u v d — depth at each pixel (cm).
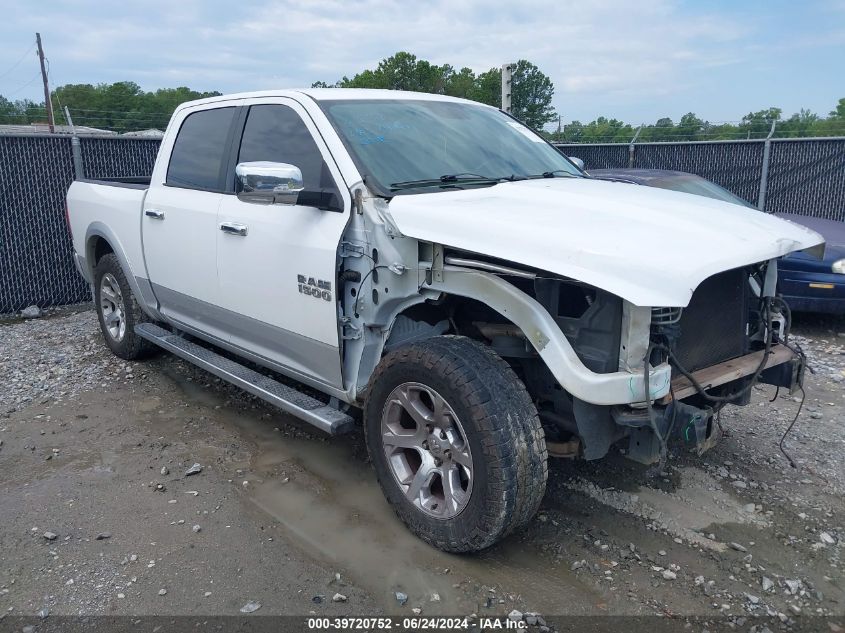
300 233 368
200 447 435
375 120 392
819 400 515
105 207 564
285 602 289
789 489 381
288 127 400
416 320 356
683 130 1362
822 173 1125
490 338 330
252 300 410
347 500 371
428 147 389
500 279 298
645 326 276
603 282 259
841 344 677
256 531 341
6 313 838
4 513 358
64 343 670
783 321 368
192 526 346
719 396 336
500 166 404
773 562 317
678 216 313
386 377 327
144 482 391
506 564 315
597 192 355
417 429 322
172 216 473
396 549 325
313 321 369
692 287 255
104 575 307
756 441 442
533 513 303
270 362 425
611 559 319
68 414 488
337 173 357
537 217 300
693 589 298
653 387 279
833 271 677
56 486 386
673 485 385
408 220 315
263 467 409
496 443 284
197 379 557
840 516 355
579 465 407
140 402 510
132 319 569
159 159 509
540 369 325
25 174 832
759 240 301
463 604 288
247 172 340
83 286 891
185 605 287
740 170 1174
